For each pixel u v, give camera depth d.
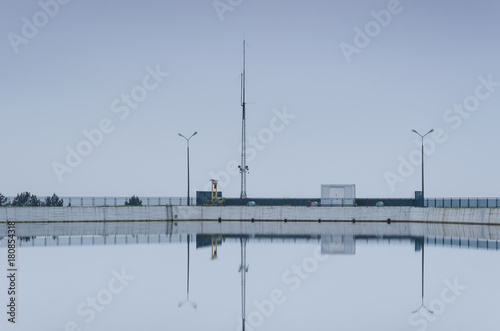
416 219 70.88
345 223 69.75
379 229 57.28
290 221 72.31
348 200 73.19
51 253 34.53
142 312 18.56
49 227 60.94
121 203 76.94
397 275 25.86
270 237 46.44
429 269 27.55
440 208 68.62
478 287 22.86
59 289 22.53
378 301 20.27
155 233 51.56
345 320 17.47
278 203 76.06
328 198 73.44
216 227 61.31
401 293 21.73
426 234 49.88
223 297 20.83
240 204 75.69
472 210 65.31
